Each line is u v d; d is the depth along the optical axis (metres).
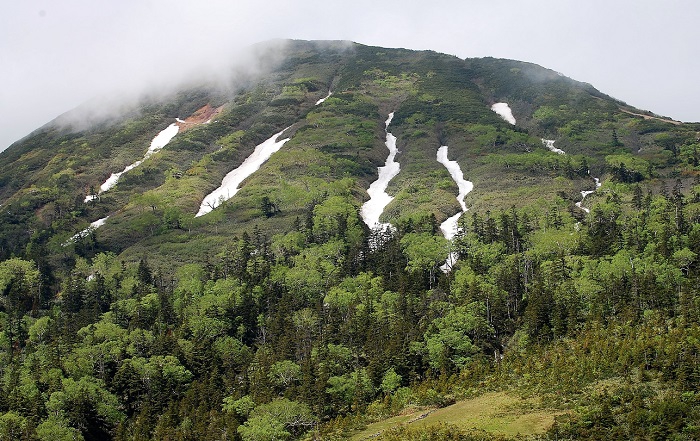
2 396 112.19
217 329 135.00
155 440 101.44
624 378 87.31
